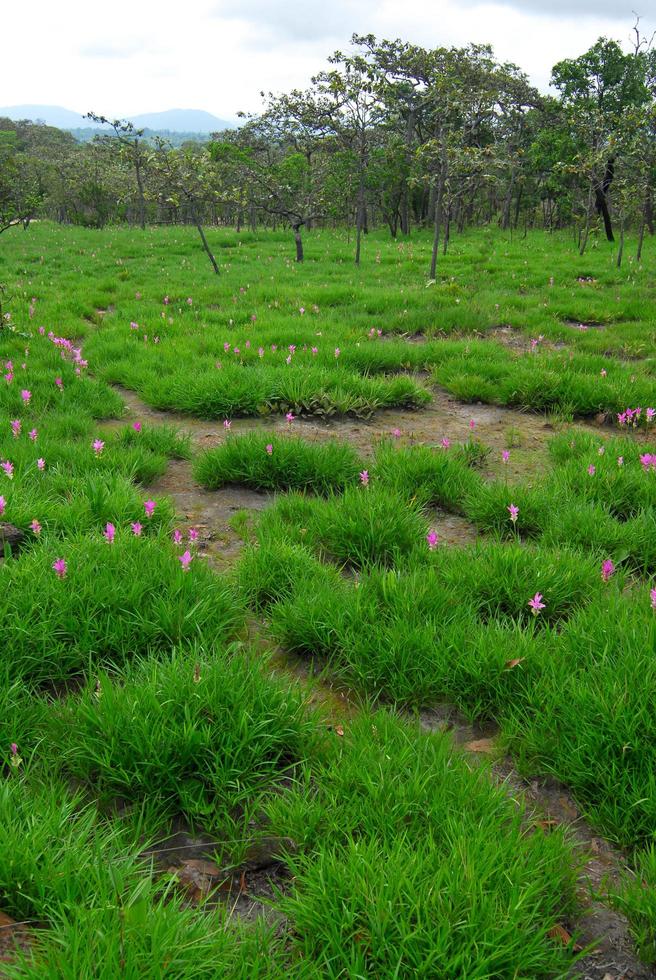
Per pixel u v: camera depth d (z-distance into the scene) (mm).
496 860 2445
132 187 60250
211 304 15922
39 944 2115
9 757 2873
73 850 2398
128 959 1959
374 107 23031
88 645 3588
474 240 35781
